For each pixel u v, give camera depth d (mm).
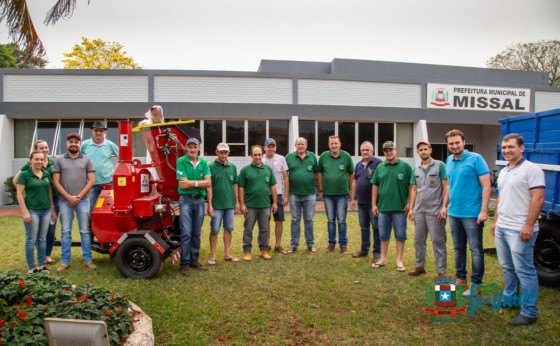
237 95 14711
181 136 6059
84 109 13875
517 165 4020
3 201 13516
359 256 6590
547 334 3713
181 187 5621
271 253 6875
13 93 13922
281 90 14945
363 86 15547
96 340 2611
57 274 5594
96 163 6426
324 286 5121
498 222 4184
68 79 14086
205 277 5488
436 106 16047
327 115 15008
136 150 14320
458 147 4746
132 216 5676
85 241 5883
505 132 5816
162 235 6078
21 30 4445
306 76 15070
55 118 14211
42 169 5715
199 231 5828
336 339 3693
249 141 14930
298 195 6906
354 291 4941
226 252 6359
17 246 7328
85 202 5898
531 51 33156
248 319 4105
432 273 5668
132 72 14219
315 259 6457
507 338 3656
